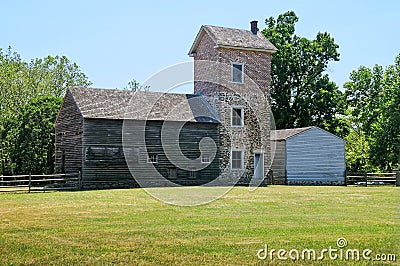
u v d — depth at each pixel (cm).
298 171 3797
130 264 877
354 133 6075
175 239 1101
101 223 1348
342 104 5422
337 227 1252
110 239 1105
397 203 1878
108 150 3127
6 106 5184
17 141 4203
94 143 3117
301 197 2175
